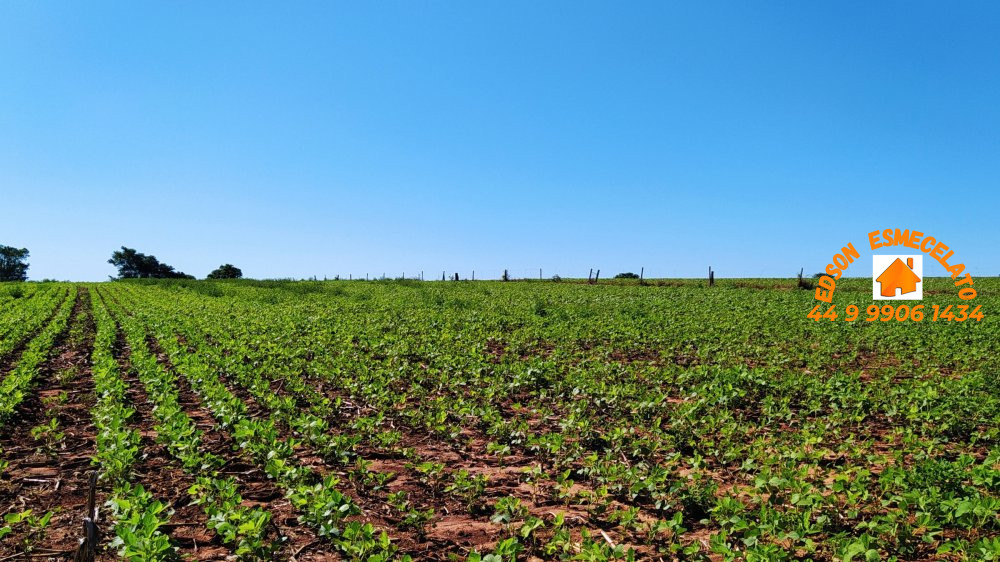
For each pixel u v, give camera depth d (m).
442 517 5.85
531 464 7.32
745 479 6.67
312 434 7.47
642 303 28.44
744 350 14.51
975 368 12.51
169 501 5.96
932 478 5.80
